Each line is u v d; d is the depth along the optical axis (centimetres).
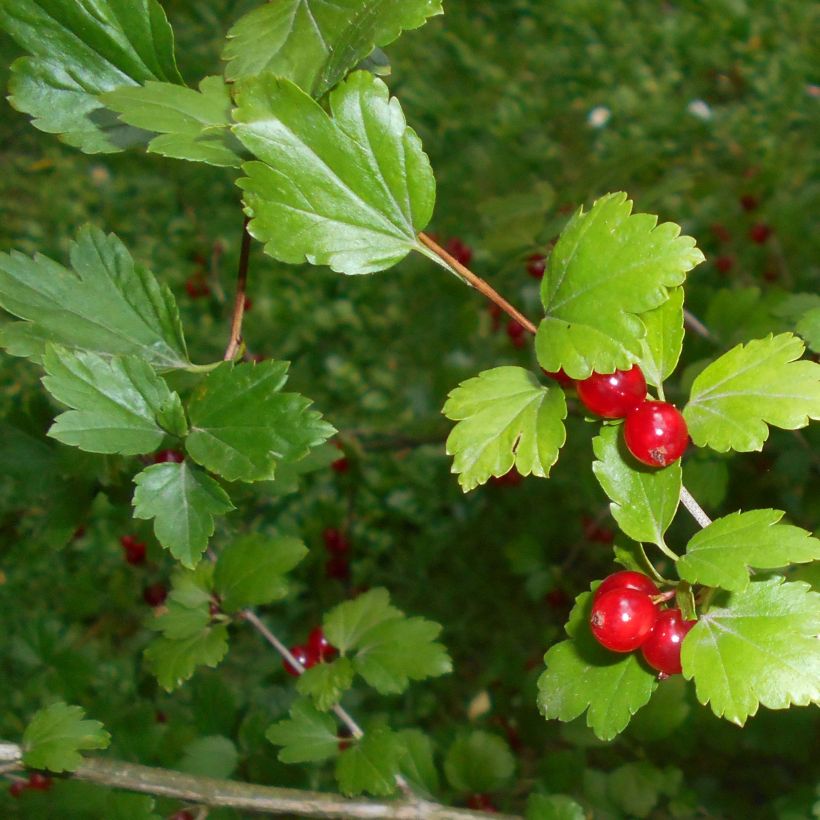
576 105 84
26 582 54
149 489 18
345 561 48
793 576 19
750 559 17
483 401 18
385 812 23
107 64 19
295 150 17
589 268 17
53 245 72
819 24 90
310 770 31
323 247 18
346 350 68
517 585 55
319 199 18
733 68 88
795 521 42
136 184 76
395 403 65
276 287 70
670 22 91
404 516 59
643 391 18
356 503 59
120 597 41
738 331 34
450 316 68
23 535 55
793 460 34
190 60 25
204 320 68
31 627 35
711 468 31
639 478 18
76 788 30
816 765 40
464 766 30
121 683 49
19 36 18
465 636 54
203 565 26
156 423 18
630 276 17
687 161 78
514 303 60
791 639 16
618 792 32
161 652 25
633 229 17
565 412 17
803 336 22
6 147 78
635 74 87
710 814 36
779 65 87
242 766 30
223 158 18
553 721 40
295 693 46
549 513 56
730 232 62
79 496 27
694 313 41
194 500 18
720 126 82
